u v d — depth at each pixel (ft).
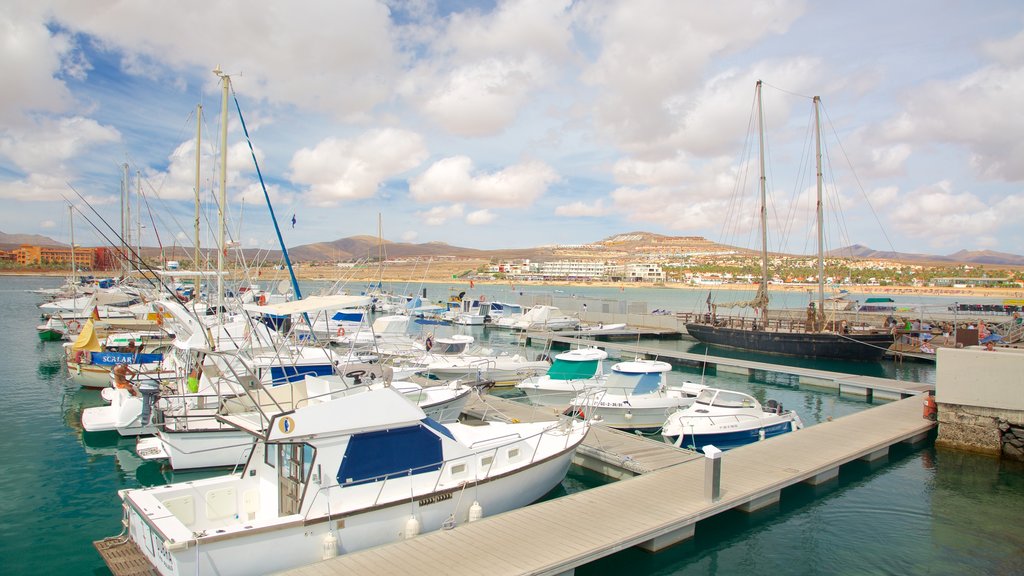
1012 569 38.01
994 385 59.52
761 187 147.54
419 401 61.93
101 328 114.83
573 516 38.68
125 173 150.20
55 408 76.13
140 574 30.32
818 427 63.82
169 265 113.60
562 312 195.52
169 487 34.96
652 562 38.22
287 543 31.76
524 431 49.11
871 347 127.65
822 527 43.65
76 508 46.34
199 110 94.07
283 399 42.57
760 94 146.30
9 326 163.22
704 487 44.24
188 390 58.03
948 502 48.47
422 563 31.48
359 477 34.94
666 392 74.79
